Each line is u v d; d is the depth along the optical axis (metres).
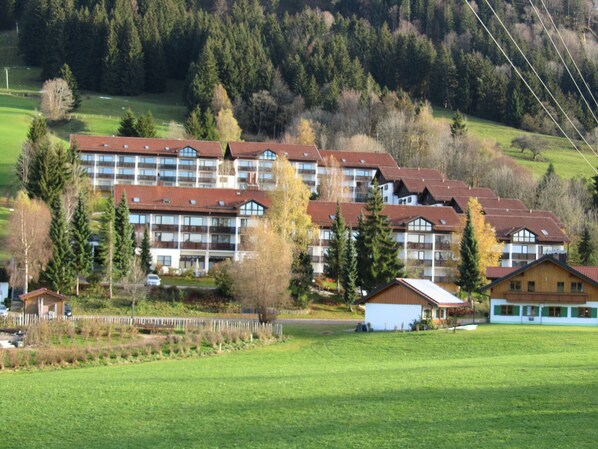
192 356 68.12
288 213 114.81
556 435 30.94
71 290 101.38
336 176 162.75
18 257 100.19
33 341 71.56
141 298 99.75
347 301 107.38
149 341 74.75
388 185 168.75
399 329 87.50
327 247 128.62
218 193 131.62
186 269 121.44
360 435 31.72
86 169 162.88
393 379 45.16
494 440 30.42
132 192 128.25
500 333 78.56
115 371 55.72
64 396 41.44
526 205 170.88
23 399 40.62
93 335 77.50
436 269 130.88
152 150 167.00
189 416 35.84
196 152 168.88
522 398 37.84
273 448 30.28
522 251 133.88
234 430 33.09
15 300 101.50
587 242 133.62
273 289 92.44
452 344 73.00
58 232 101.44
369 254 109.44
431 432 31.88
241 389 42.59
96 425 34.53
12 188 145.75
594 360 53.47
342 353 70.56
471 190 156.38
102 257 104.25
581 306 92.38
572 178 190.00
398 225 130.12
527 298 92.19
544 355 60.09
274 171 117.31
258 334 80.44
